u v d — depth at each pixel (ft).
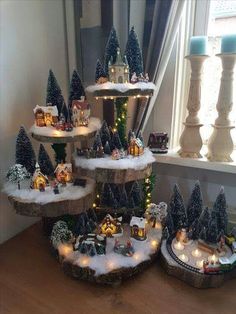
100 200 3.66
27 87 3.64
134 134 3.34
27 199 2.95
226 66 3.36
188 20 3.66
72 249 3.07
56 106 3.19
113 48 3.06
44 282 2.96
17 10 3.33
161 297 2.75
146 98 3.56
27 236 3.81
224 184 3.81
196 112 3.67
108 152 3.22
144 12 3.48
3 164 3.48
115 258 2.94
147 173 3.18
